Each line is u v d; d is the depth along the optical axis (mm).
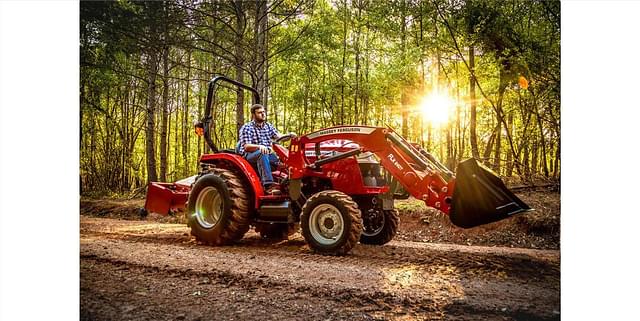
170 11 7945
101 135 11992
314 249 4070
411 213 5969
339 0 8531
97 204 8695
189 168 16422
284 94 11969
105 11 7953
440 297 2875
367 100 9125
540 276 3332
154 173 10312
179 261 3783
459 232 5453
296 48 8359
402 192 4695
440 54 8000
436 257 3881
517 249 4430
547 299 2869
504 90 7301
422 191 3916
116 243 4695
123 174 12117
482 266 3570
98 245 4520
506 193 3539
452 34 7289
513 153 7156
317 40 8570
